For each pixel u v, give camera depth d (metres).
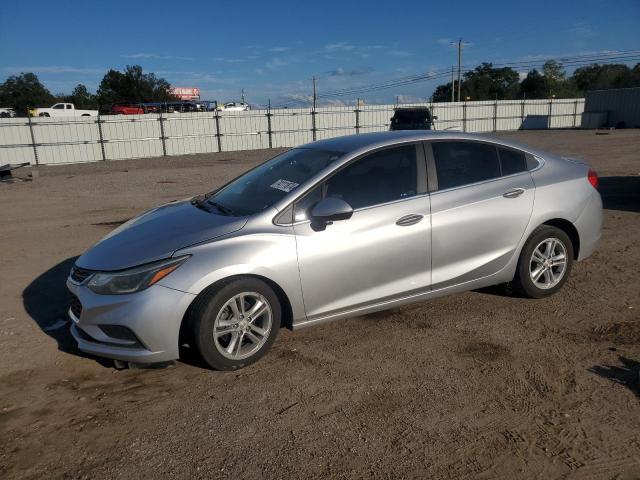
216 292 3.78
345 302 4.23
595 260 6.34
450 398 3.51
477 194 4.64
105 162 30.89
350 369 3.92
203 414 3.41
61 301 5.51
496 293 5.31
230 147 36.25
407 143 4.55
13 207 12.19
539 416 3.28
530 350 4.13
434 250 4.46
